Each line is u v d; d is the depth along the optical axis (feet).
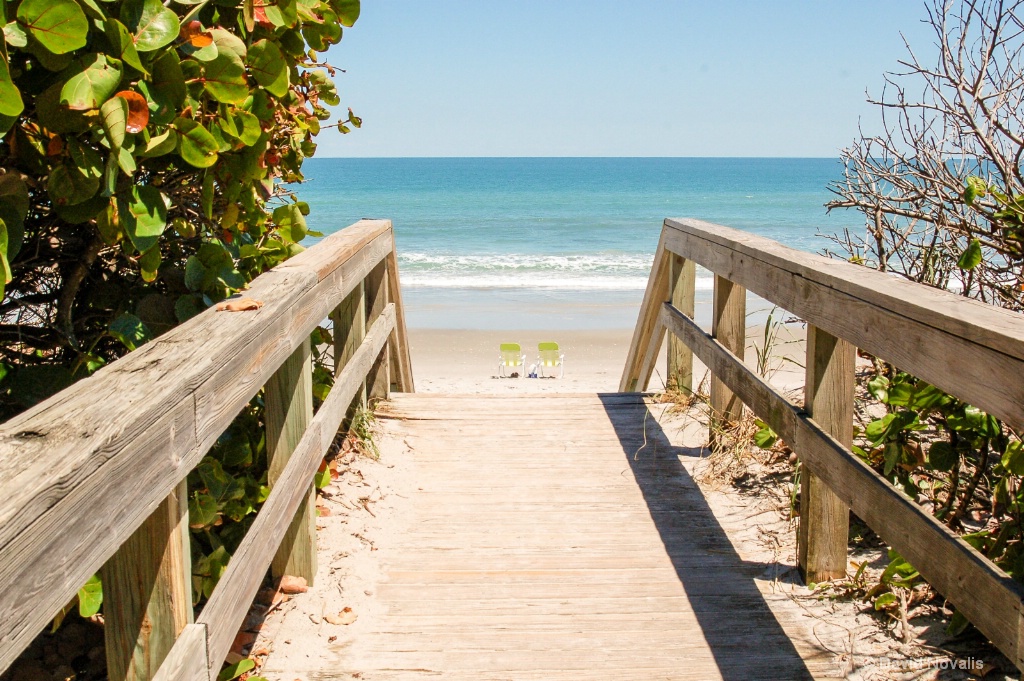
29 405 7.21
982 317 6.39
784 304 10.36
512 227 153.28
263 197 9.75
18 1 5.79
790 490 12.53
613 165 551.18
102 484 4.28
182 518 5.71
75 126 6.35
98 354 8.97
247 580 7.08
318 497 12.35
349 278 12.08
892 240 13.71
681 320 16.07
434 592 10.09
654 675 8.42
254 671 8.41
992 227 10.91
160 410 5.05
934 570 7.06
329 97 10.91
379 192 256.32
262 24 8.58
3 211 6.28
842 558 10.03
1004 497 9.00
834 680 8.23
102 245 7.86
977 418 9.40
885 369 13.57
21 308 8.16
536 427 16.16
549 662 8.66
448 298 76.33
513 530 11.85
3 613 3.40
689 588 10.16
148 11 6.70
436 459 14.61
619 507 12.62
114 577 5.52
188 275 8.26
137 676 5.58
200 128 7.05
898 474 10.57
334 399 10.91
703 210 190.60
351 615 9.43
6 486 3.69
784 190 267.59
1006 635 6.05
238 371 6.68
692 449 14.87
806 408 9.97
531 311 69.56
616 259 107.14
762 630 9.20
